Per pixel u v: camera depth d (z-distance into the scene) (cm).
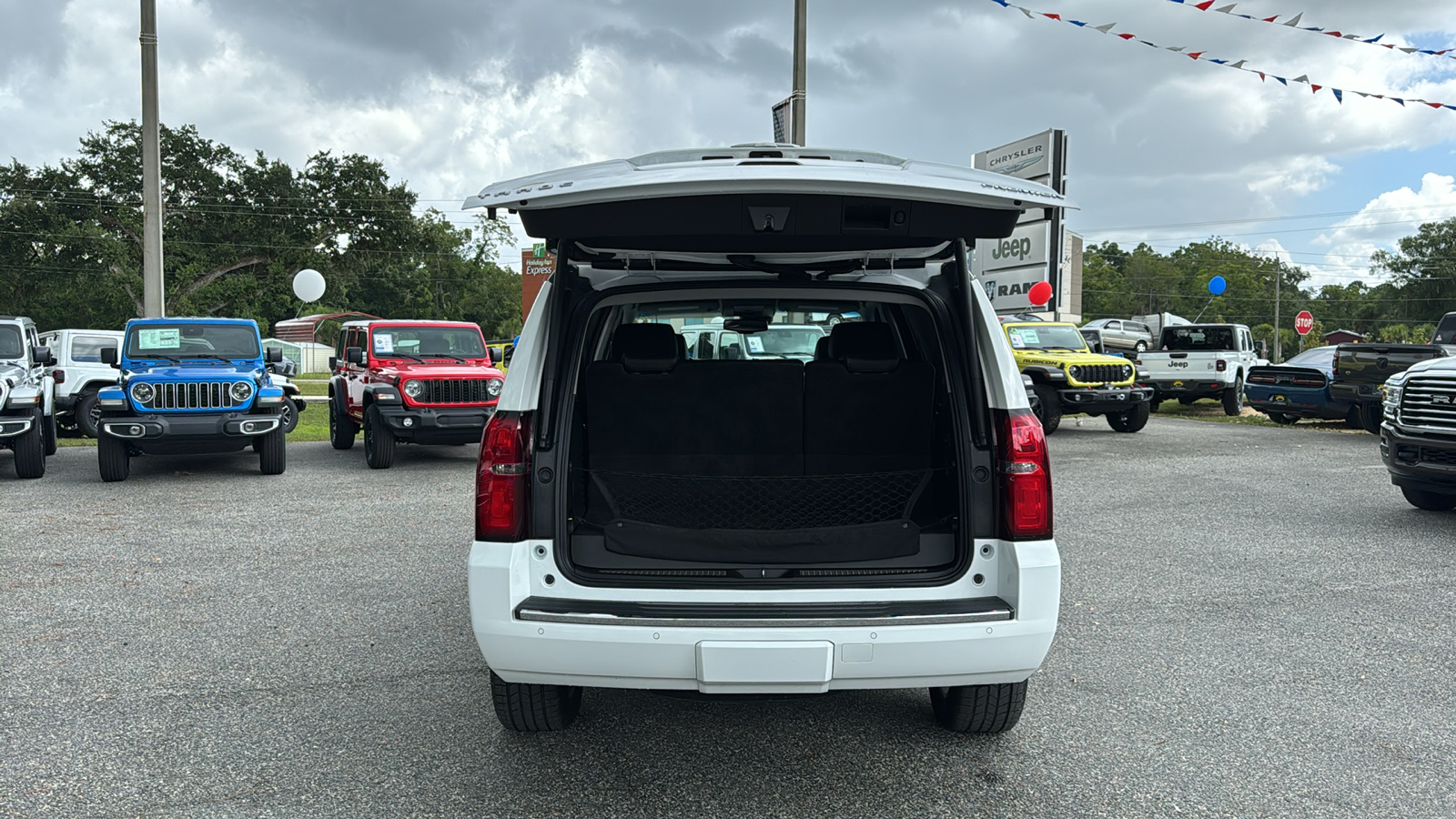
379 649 489
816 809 323
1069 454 1338
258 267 6116
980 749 371
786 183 284
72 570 657
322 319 5278
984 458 317
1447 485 802
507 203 297
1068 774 349
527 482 315
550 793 334
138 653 482
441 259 7594
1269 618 545
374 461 1174
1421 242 10438
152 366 1123
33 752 367
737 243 316
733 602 311
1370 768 354
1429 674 453
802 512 346
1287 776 347
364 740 379
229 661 471
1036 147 1800
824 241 314
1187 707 412
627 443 352
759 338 473
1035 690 433
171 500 947
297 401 1276
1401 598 588
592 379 347
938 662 302
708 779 345
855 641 297
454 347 1315
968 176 311
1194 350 2109
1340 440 1531
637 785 340
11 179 5569
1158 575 643
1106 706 414
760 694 301
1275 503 928
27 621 538
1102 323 3825
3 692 429
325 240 6219
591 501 354
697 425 350
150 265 1582
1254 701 420
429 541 748
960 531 318
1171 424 1867
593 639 300
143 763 357
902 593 313
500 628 305
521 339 332
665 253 333
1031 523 311
